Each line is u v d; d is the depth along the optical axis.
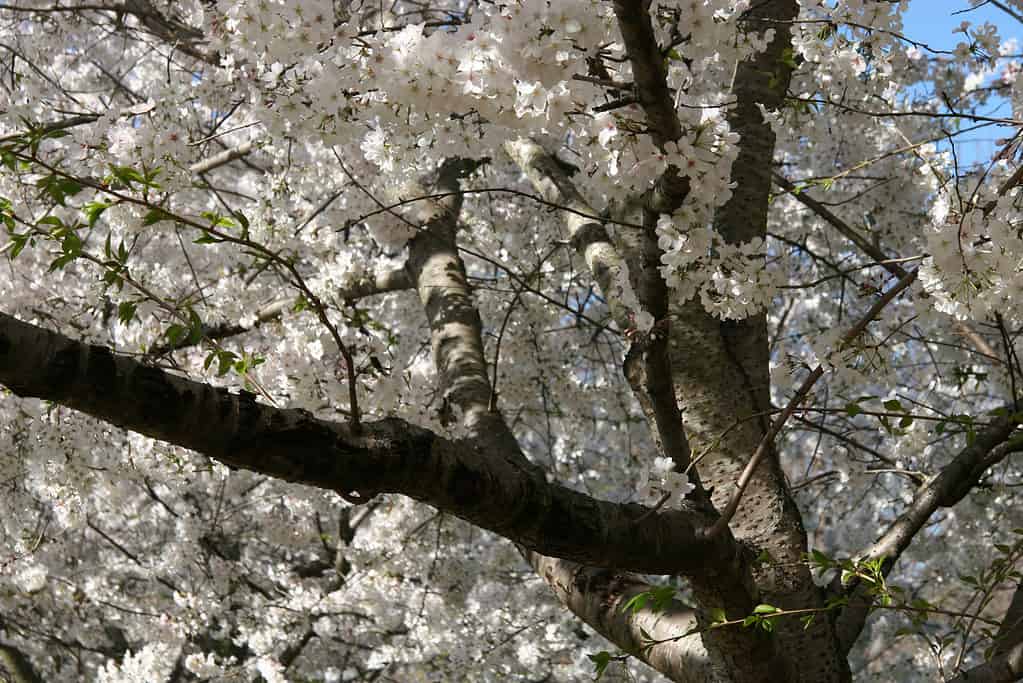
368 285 4.71
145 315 3.72
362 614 7.38
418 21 2.33
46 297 4.53
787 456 7.57
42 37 5.37
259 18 2.00
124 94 6.05
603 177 2.04
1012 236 2.12
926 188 4.51
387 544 6.92
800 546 3.03
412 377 4.03
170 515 7.61
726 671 2.69
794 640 2.95
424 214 4.49
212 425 1.62
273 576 7.61
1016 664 2.48
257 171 6.36
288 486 6.52
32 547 5.00
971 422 2.50
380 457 1.79
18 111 3.58
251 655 8.38
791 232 5.37
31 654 8.39
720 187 1.98
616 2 1.62
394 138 2.99
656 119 1.85
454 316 4.15
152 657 6.05
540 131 2.03
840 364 2.37
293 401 3.51
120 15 4.62
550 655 6.47
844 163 4.96
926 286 2.29
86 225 2.00
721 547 2.30
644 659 2.96
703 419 3.12
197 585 7.17
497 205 5.46
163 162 3.15
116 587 7.76
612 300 3.38
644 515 2.18
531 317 5.61
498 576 6.97
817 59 3.08
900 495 5.93
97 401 1.53
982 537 6.09
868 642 8.00
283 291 4.93
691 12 1.93
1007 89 4.35
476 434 3.50
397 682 6.73
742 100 3.37
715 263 2.45
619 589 3.11
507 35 1.72
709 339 3.17
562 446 6.62
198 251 5.30
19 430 4.18
